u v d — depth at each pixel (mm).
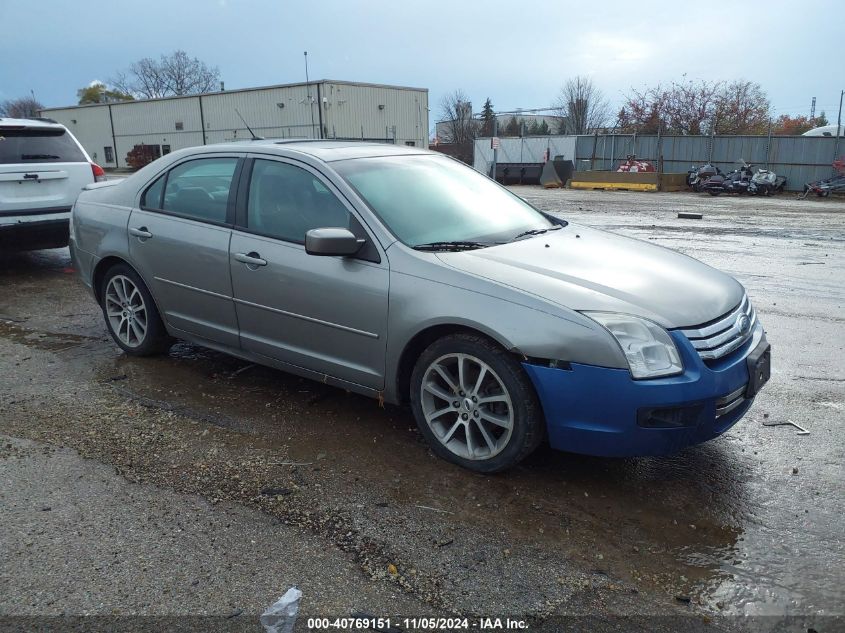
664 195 27156
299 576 2658
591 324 3098
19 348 5461
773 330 6105
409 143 41219
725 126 47906
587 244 4062
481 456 3449
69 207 8070
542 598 2553
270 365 4336
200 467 3508
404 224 3812
